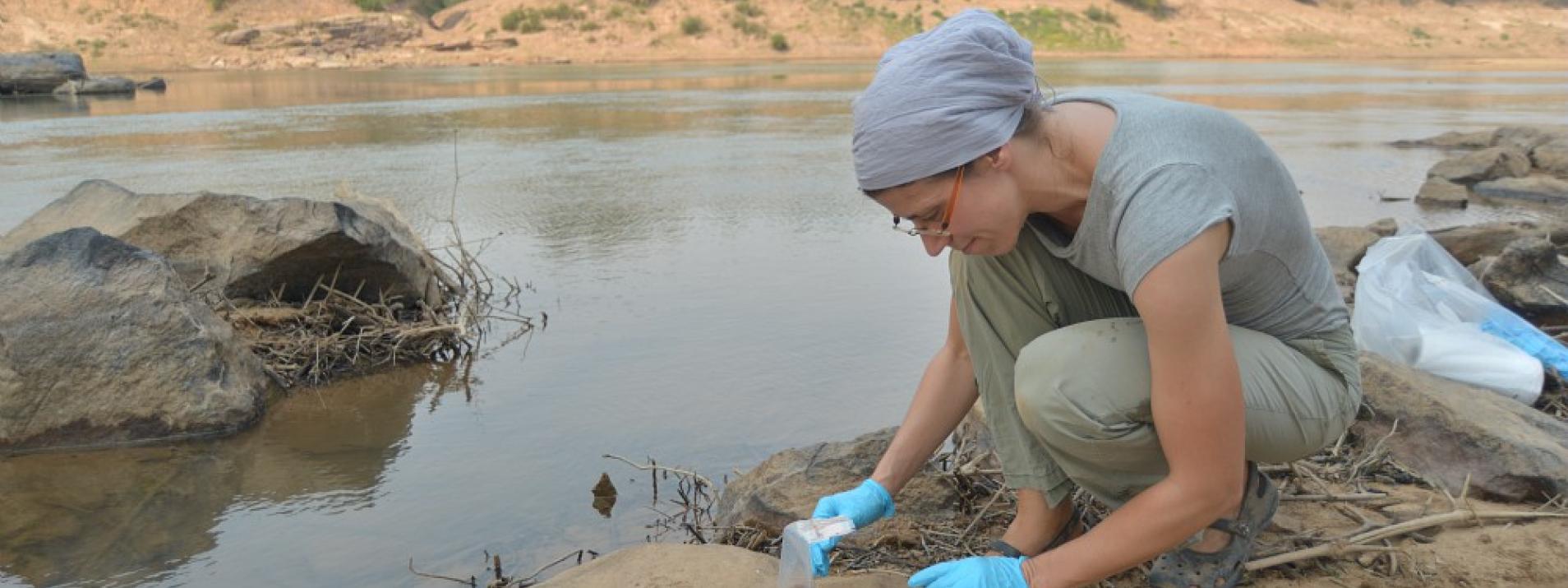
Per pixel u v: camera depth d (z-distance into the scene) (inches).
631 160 469.7
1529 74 1453.0
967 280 94.8
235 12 2036.2
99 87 1043.9
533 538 136.9
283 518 143.6
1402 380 136.4
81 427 170.2
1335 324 90.7
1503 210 377.1
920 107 74.0
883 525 120.1
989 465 131.9
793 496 127.8
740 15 2202.3
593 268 267.1
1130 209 74.4
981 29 75.3
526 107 807.1
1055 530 100.1
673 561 108.3
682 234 307.0
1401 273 166.6
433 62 1911.9
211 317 186.1
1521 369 146.9
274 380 192.7
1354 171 458.6
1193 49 2272.4
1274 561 103.4
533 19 2140.7
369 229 216.5
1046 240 85.4
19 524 142.8
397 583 126.6
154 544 137.2
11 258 177.9
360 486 153.0
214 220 212.7
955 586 83.0
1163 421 77.8
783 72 1441.9
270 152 506.3
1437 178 391.5
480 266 247.9
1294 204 83.0
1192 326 74.0
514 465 157.8
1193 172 74.2
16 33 1875.0
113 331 174.6
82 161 475.5
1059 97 82.7
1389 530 108.4
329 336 210.7
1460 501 118.4
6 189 395.5
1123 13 2407.7
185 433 173.0
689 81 1219.9
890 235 302.2
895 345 204.8
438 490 150.6
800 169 437.7
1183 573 95.0
